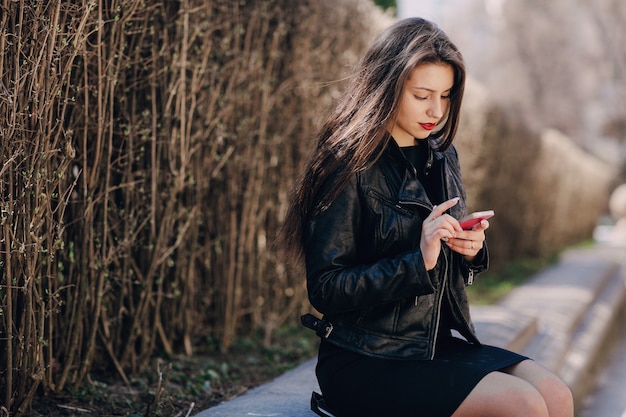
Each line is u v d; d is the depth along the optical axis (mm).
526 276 10211
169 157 3672
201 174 4055
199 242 4301
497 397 2137
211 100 3994
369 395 2291
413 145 2500
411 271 2195
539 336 5531
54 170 2951
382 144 2352
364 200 2318
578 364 5492
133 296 3672
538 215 13023
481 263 2428
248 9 4426
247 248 4625
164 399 3188
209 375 3701
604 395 5340
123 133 3439
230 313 4441
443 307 2447
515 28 31484
